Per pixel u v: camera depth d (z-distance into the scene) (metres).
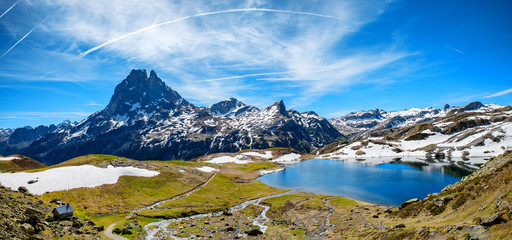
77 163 136.12
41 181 100.19
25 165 165.12
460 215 47.31
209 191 135.00
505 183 43.31
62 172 114.00
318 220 81.75
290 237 66.12
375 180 151.75
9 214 58.22
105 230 70.81
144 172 140.25
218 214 98.00
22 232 51.16
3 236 45.88
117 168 135.50
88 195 101.69
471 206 47.69
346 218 79.88
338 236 62.97
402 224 54.47
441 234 40.69
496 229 33.53
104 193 107.25
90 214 88.06
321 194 125.25
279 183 166.50
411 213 64.88
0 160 161.25
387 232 52.81
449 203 55.53
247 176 197.00
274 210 99.50
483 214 40.62
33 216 58.47
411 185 130.50
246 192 140.88
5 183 92.50
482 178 52.41
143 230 75.56
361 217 78.88
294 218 86.38
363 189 129.50
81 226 67.94
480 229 35.81
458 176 147.75
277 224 80.38
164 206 105.56
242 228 77.19
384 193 117.75
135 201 107.81
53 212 69.06
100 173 123.31
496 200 40.66
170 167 166.25
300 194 126.06
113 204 100.88
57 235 57.28
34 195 89.19
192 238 68.75
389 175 166.25
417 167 197.38
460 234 37.53
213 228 77.56
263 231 73.69
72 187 103.06
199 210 102.06
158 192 122.31
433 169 181.25
